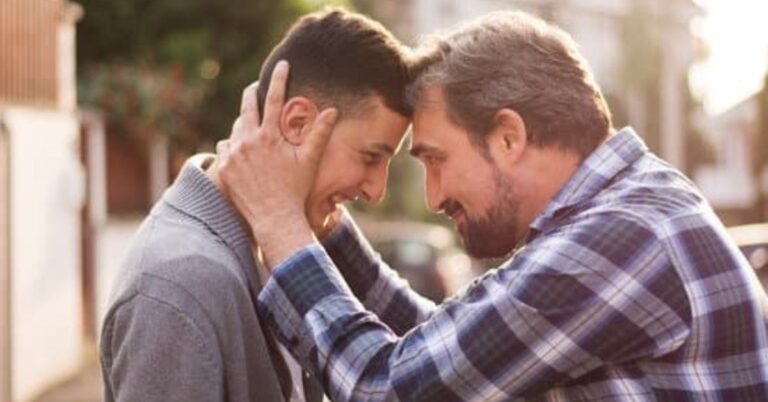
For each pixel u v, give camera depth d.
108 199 15.97
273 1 19.36
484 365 2.79
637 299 2.72
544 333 2.75
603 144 2.91
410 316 3.58
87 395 10.47
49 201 11.09
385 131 3.05
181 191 3.00
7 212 9.84
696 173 38.84
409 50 3.10
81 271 14.02
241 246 2.97
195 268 2.82
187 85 17.66
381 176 3.10
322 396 3.29
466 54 2.97
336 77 3.00
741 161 40.03
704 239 2.78
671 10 33.22
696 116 37.62
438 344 2.84
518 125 2.92
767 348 2.82
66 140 11.70
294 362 3.17
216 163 3.11
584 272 2.74
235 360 2.84
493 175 2.96
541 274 2.77
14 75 10.41
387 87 3.03
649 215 2.78
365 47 3.02
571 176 2.90
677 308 2.73
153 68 17.67
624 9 35.59
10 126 9.96
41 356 10.70
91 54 18.38
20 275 10.14
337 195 3.09
